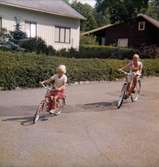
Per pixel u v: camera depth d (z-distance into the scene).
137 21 48.75
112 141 8.15
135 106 12.50
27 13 31.33
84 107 11.95
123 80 20.59
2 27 28.64
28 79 15.73
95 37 53.56
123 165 6.68
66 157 6.96
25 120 9.78
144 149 7.66
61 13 33.91
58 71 10.34
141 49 39.41
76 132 8.77
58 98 10.31
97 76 19.39
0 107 11.36
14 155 6.95
